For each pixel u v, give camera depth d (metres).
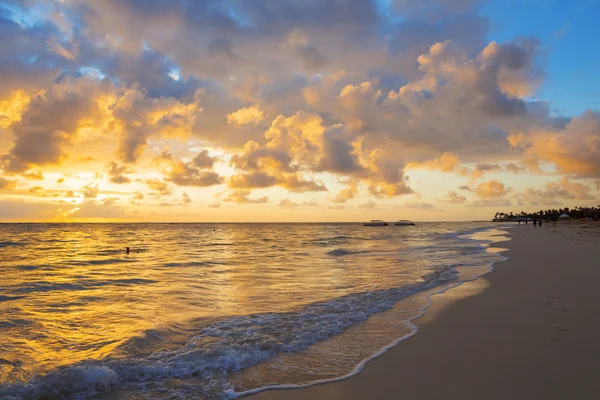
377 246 37.50
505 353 6.39
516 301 10.31
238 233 91.50
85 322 8.91
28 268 20.72
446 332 7.77
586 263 17.97
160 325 8.48
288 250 33.69
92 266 21.38
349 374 5.78
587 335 7.19
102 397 5.16
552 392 4.92
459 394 4.97
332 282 14.48
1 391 5.17
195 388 5.39
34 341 7.48
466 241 44.06
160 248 37.94
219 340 7.38
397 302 10.82
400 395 5.02
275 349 6.90
